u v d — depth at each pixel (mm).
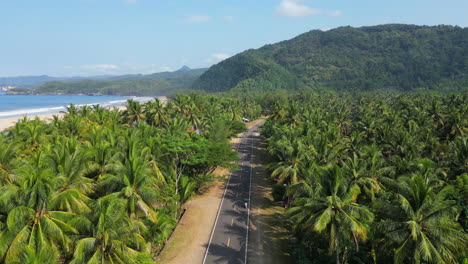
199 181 59625
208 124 101000
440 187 42188
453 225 26906
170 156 53906
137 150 45094
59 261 27734
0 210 26688
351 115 143625
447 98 142125
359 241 35688
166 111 102250
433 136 78125
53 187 30312
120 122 97375
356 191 39062
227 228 47031
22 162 40750
